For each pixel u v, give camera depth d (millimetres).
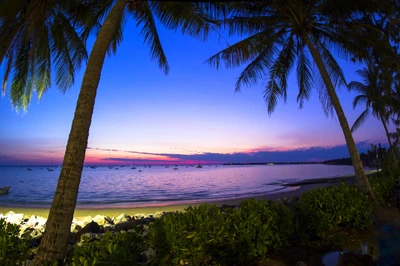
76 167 3396
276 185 33500
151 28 8133
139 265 2656
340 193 6539
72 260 2959
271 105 12156
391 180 12023
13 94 10766
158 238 3332
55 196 3299
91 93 3729
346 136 9234
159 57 8727
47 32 9414
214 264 3809
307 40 10219
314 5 9789
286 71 12195
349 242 5246
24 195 27750
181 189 31953
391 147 19156
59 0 8094
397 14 9227
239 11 9898
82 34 8383
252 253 3971
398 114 18562
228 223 4082
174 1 6633
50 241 3125
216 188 32188
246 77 11664
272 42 10766
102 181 50406
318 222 5262
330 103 11039
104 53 4078
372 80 17797
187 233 3611
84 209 17453
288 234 4879
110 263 2525
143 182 45906
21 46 9648
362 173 8695
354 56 10469
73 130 3518
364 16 9281
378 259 2682
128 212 15914
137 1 6816
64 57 9891
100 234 7430
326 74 9836
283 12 10172
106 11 7754
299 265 4016
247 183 38875
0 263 3008
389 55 10461
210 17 7500
